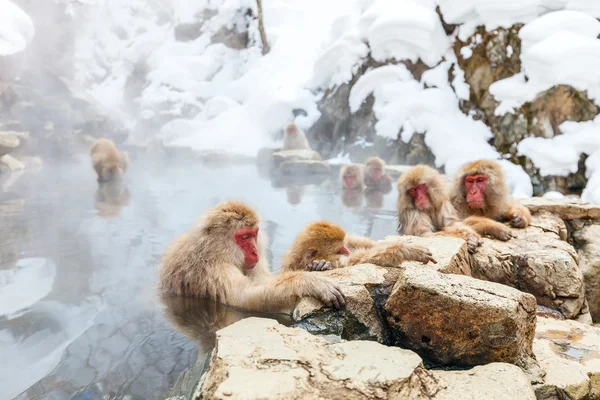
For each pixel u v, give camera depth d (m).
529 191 9.60
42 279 4.16
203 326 3.31
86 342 3.01
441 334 2.91
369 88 13.95
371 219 6.71
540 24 10.73
